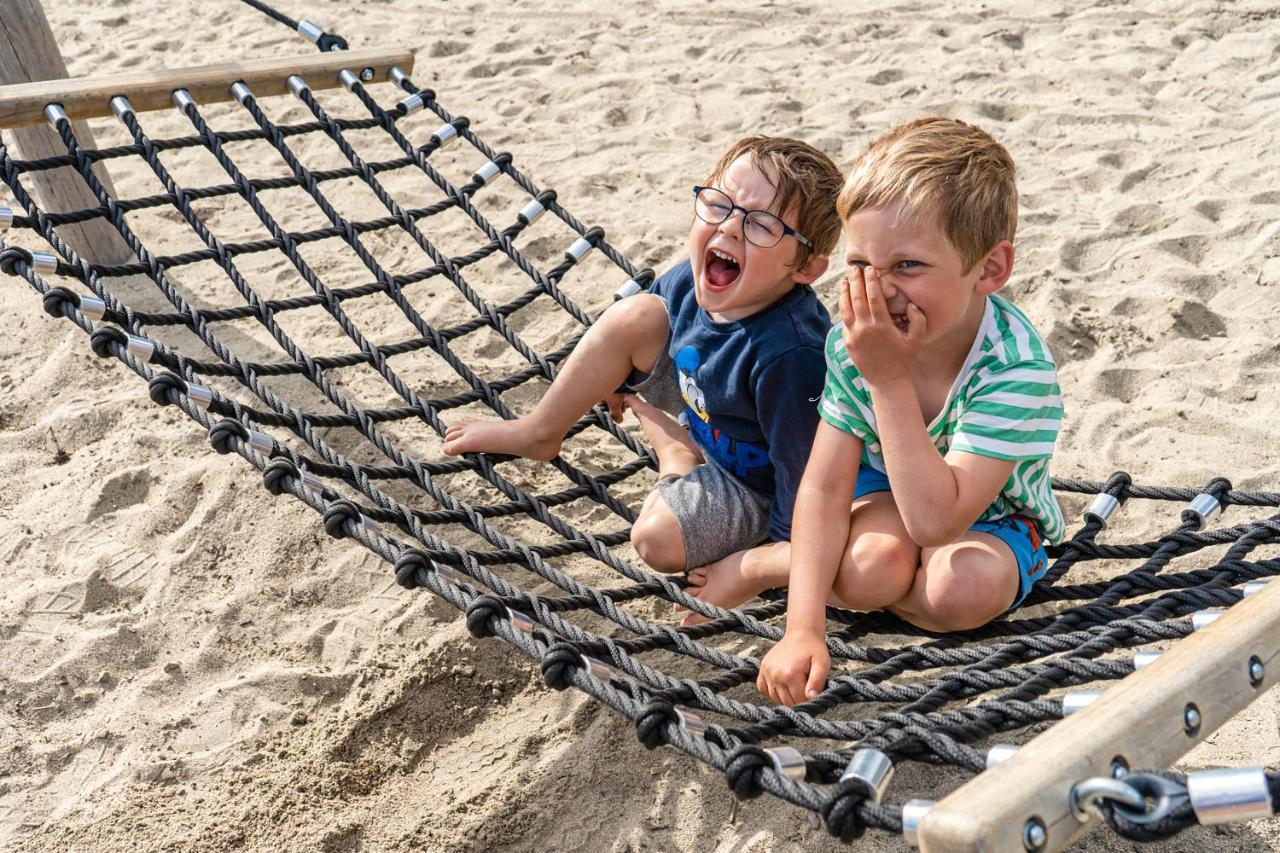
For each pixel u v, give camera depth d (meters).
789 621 1.93
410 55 3.46
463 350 3.69
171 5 7.09
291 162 3.09
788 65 5.76
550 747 2.31
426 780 2.28
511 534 2.91
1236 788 1.14
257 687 2.49
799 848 2.04
